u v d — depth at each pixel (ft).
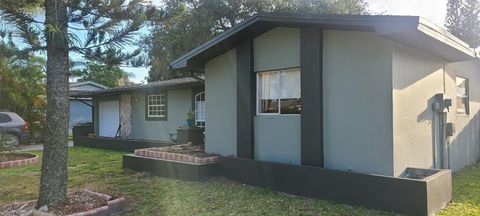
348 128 21.17
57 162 17.35
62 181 17.54
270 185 22.53
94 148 49.70
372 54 20.18
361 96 20.62
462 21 69.26
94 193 19.72
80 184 24.45
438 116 24.99
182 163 25.94
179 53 69.56
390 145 19.47
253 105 26.25
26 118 58.39
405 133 20.61
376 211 17.53
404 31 17.43
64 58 17.31
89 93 53.42
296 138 23.84
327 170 19.80
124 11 17.25
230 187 23.04
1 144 35.37
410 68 21.27
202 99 42.04
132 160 30.12
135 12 17.47
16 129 50.85
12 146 37.22
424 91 23.02
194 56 27.81
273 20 22.43
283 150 24.52
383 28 17.85
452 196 19.85
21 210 17.56
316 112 22.27
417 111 22.06
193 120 39.78
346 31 21.27
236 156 27.14
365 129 20.45
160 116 47.39
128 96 52.08
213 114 29.22
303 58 22.98
